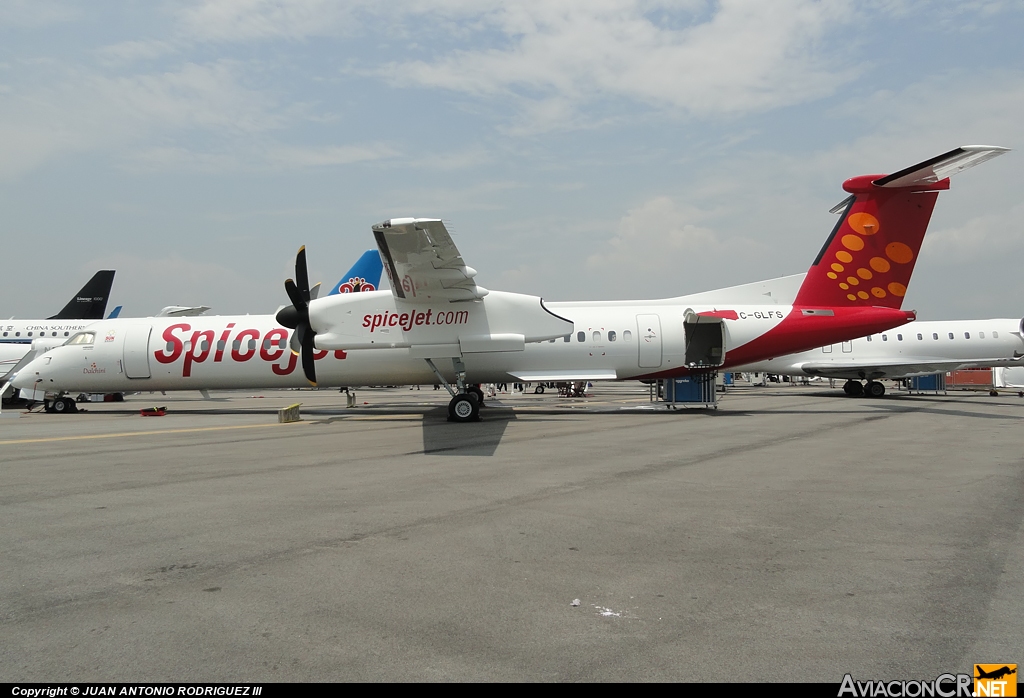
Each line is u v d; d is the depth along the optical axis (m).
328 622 3.94
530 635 3.75
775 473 8.88
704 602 4.22
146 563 5.08
